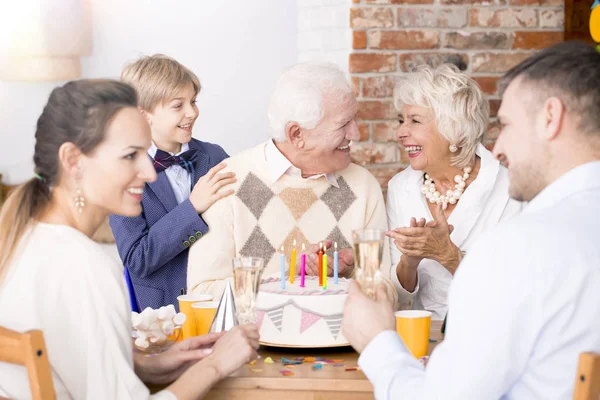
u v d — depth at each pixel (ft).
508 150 3.88
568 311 3.48
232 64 11.79
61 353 4.20
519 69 3.84
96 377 4.18
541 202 3.75
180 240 6.93
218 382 4.63
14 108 11.96
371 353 4.08
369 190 7.12
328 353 5.24
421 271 7.14
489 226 7.13
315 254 6.34
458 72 6.93
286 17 11.71
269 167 6.86
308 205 6.89
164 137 7.76
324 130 6.56
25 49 11.60
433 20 10.55
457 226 7.12
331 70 6.60
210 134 11.87
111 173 4.43
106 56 11.78
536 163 3.79
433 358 3.73
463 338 3.58
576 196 3.68
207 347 4.95
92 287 4.25
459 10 10.59
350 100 6.59
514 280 3.49
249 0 11.69
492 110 10.78
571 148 3.71
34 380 3.75
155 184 7.47
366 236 4.55
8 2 11.58
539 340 3.55
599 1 8.87
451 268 6.59
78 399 4.24
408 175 7.48
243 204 6.82
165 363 4.76
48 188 4.49
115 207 4.54
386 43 10.52
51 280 4.22
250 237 6.79
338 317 5.14
